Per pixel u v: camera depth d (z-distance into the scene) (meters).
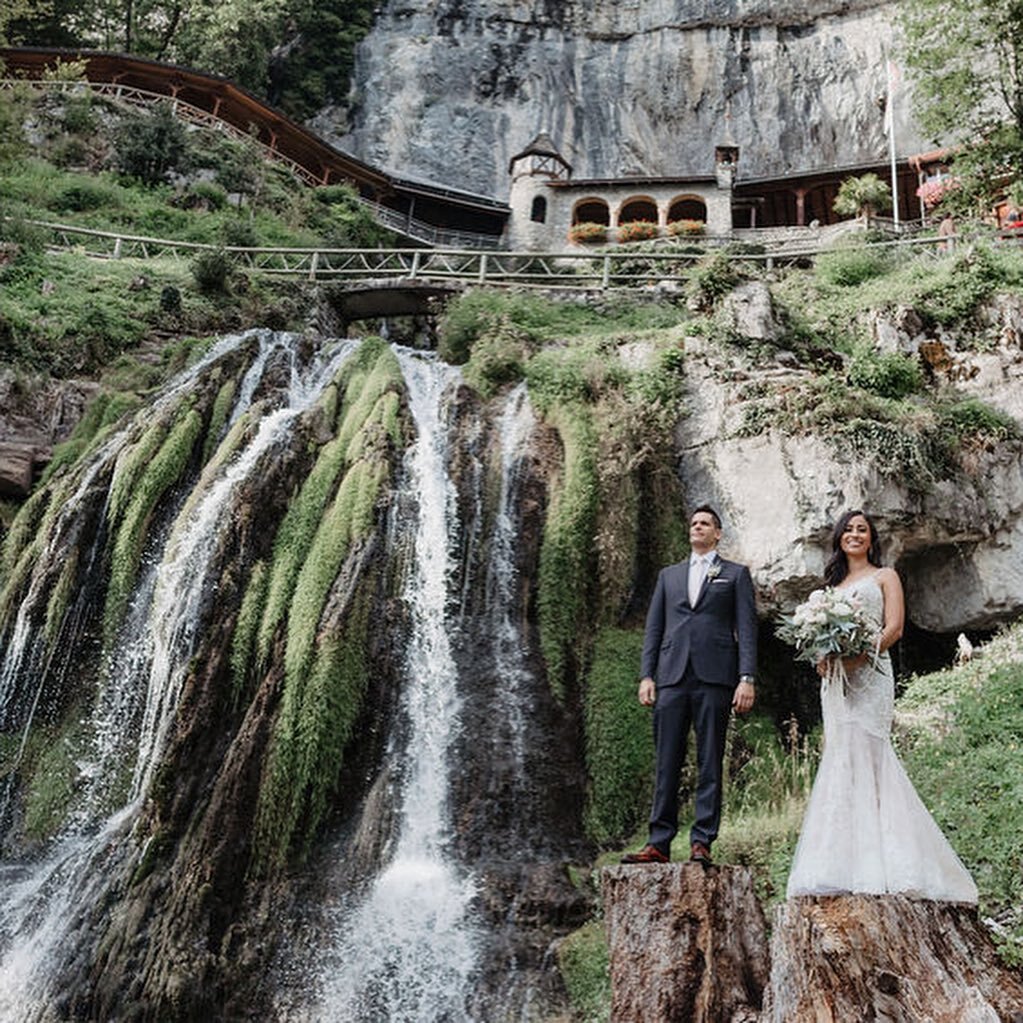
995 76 22.66
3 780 13.16
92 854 11.69
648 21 53.88
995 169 22.27
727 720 7.27
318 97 50.69
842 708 6.05
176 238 30.47
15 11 27.75
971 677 12.52
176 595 14.05
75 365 19.33
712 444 15.52
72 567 14.82
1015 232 20.86
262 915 10.85
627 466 15.38
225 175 35.66
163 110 35.34
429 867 11.40
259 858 11.30
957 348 17.02
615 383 16.92
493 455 16.22
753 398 15.41
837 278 20.66
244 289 22.67
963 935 5.45
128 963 10.40
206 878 10.93
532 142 48.06
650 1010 6.31
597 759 12.68
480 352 18.41
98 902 11.07
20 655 14.21
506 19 53.50
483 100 51.75
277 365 18.44
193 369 18.81
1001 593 14.27
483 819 11.98
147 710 13.27
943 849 5.72
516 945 10.41
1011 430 15.22
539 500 15.41
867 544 6.59
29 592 14.66
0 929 11.25
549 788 12.41
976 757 9.95
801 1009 5.37
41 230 23.44
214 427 16.92
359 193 43.78
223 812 11.47
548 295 22.17
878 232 23.28
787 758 12.66
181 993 10.09
